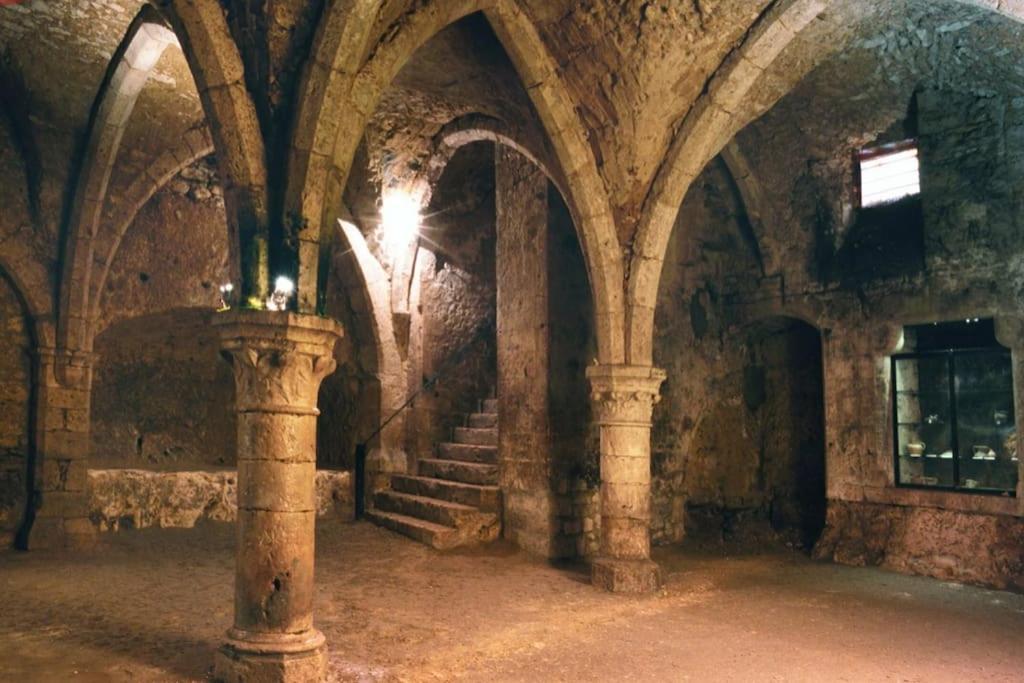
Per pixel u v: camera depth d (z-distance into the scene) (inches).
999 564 279.0
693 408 365.4
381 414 381.4
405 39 197.0
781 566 313.9
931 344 315.6
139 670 172.1
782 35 235.5
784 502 371.2
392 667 181.3
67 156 303.3
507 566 295.9
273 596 167.6
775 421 379.2
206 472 365.1
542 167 285.1
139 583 254.1
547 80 251.1
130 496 343.0
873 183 333.4
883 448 319.6
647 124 256.8
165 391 404.2
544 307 317.7
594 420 325.7
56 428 307.0
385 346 382.3
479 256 422.9
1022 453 277.0
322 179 176.9
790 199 351.3
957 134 297.6
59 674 168.4
